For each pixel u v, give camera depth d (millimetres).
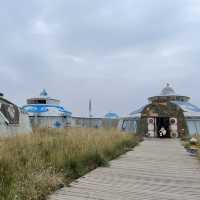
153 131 44719
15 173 8109
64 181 9258
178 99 56469
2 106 21891
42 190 7953
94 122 55812
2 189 7012
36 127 27609
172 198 8344
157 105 45250
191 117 49938
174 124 44469
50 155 10922
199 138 27141
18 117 23547
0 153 9047
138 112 51812
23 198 7105
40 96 54375
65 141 14141
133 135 33594
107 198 8039
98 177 10617
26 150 10852
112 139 20469
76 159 11273
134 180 10539
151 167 13539
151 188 9445
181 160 16219
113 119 56562
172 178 11133
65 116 50750
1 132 19766
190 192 9086
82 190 8711
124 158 16531
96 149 13859
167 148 23969
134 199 8070
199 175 11828
